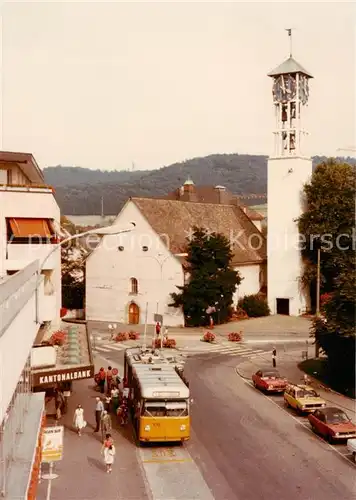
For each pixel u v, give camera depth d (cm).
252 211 8488
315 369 4462
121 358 4912
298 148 6956
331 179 6756
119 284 6694
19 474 1698
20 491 1577
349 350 3838
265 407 3525
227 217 7612
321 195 6788
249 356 4981
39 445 2102
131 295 6600
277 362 4744
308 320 6681
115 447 2841
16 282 1573
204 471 2542
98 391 3881
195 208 7275
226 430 3094
